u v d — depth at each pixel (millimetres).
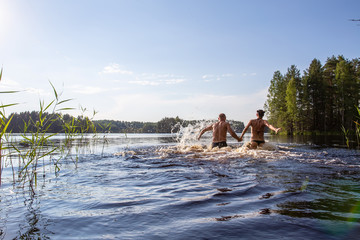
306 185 2414
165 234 1296
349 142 10336
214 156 4934
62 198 2084
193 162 4258
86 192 2299
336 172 3117
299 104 42156
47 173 3387
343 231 1299
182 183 2643
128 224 1459
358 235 1246
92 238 1258
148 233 1315
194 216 1585
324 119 43406
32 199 2062
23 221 1525
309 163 3924
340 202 1840
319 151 5785
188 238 1238
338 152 5543
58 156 5418
